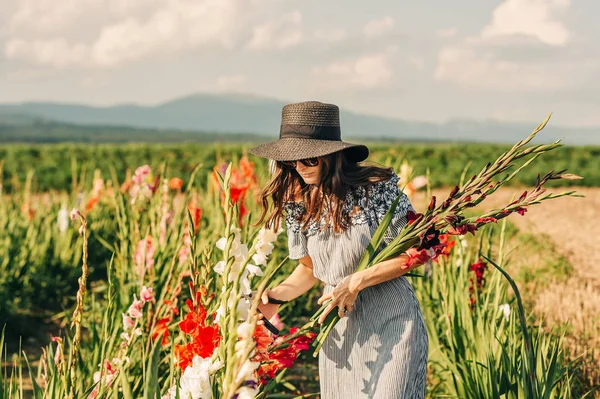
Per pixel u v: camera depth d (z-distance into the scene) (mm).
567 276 7691
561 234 12758
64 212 7852
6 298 6105
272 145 2580
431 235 2387
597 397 3902
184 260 4930
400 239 2439
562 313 5801
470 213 11602
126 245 5129
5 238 7352
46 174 25562
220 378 2084
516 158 2379
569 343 4879
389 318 2561
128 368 3160
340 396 2660
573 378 4043
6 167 26859
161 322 3248
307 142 2537
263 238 2148
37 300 6863
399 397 2443
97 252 8141
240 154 29125
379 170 2592
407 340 2506
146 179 5359
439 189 25625
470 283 4562
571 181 29047
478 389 3455
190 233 2279
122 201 5281
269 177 2793
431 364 4297
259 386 2355
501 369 3350
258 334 2219
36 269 7266
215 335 2188
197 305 2289
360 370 2588
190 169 29109
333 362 2666
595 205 19125
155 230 5316
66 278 7492
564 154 35938
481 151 38125
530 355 2594
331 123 2609
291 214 2768
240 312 2070
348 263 2600
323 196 2580
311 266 2852
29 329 6055
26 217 8570
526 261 8180
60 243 7852
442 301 4457
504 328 3916
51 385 2674
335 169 2535
